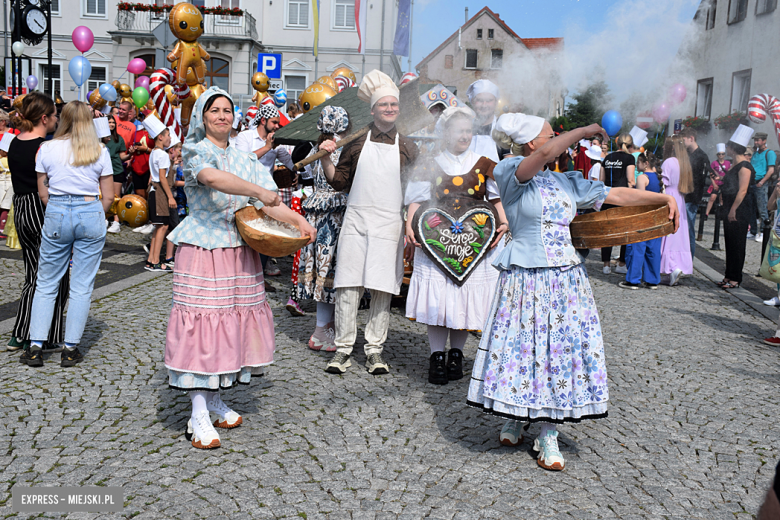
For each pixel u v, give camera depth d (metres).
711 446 3.40
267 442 3.29
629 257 8.00
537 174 3.14
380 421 3.62
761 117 7.53
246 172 3.25
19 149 4.46
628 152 8.28
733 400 4.10
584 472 3.08
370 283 4.27
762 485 2.98
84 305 4.35
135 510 2.61
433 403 3.93
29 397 3.75
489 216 4.19
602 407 3.05
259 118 6.55
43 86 29.53
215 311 3.16
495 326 3.13
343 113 4.59
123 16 28.75
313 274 4.93
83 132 4.34
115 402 3.74
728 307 7.00
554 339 3.02
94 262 4.41
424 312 4.21
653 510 2.74
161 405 3.73
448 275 4.15
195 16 10.71
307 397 3.96
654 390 4.27
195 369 3.12
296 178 5.59
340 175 4.40
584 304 3.07
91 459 3.03
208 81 29.06
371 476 2.97
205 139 3.22
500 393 3.06
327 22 29.17
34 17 15.65
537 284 3.05
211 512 2.62
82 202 4.32
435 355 4.33
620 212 3.14
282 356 4.78
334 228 4.83
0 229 9.53
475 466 3.11
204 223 3.20
